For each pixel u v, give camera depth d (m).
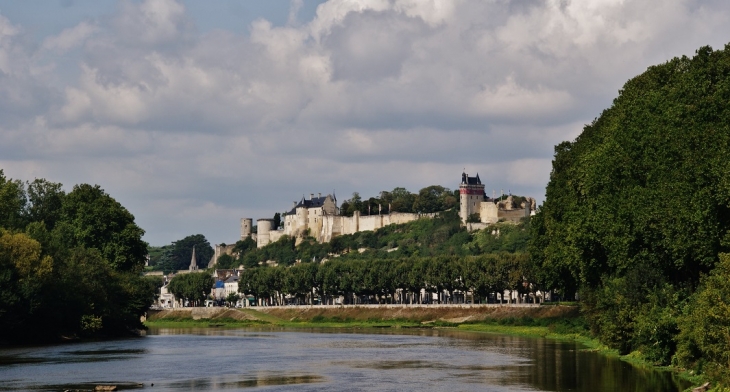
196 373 149.75
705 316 107.81
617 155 159.38
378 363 166.38
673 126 147.75
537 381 128.12
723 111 144.00
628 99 177.50
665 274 154.62
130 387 129.38
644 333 140.88
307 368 157.62
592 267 174.00
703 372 118.94
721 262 109.06
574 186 189.75
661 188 142.25
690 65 170.50
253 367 160.62
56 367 161.88
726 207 130.25
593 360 158.00
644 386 117.50
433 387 124.56
